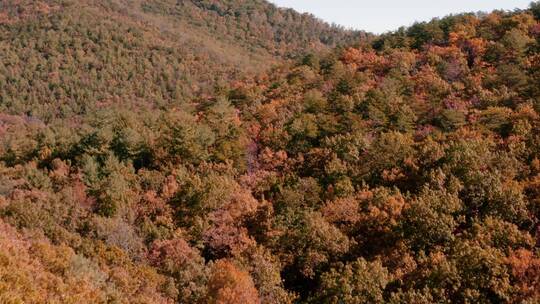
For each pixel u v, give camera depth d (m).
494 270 24.20
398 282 27.08
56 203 37.75
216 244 36.66
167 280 27.69
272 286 29.73
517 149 36.88
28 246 20.16
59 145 57.12
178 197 41.81
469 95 54.94
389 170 41.19
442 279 24.98
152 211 40.50
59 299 15.63
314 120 51.97
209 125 55.72
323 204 38.28
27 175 46.66
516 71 55.28
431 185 35.50
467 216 32.34
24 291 14.30
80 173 46.72
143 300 22.47
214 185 40.53
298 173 45.53
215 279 26.83
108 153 49.94
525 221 29.94
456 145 38.59
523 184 32.66
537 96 49.50
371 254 32.69
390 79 60.38
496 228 28.05
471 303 23.45
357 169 42.12
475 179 33.00
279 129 52.03
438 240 30.42
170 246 33.06
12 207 34.56
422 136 46.12
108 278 23.25
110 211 38.91
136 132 52.91
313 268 33.16
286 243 34.62
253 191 43.53
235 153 48.72
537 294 22.06
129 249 32.88
